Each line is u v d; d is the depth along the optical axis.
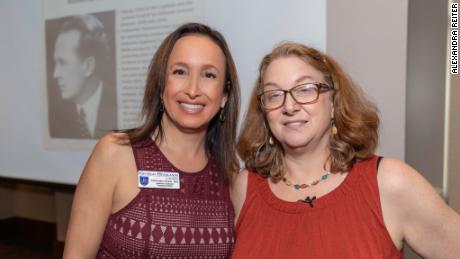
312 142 1.27
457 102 2.08
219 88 1.46
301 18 2.12
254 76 2.27
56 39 3.05
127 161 1.41
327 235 1.19
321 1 2.06
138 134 1.44
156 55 1.47
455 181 2.08
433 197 1.15
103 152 1.40
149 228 1.37
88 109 2.94
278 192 1.34
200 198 1.45
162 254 1.37
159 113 1.49
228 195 1.50
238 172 1.53
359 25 1.96
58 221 3.99
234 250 1.33
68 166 3.08
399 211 1.16
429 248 1.15
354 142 1.25
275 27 2.20
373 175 1.20
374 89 1.93
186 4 2.48
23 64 3.24
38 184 3.24
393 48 1.88
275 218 1.28
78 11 2.94
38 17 3.13
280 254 1.22
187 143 1.49
